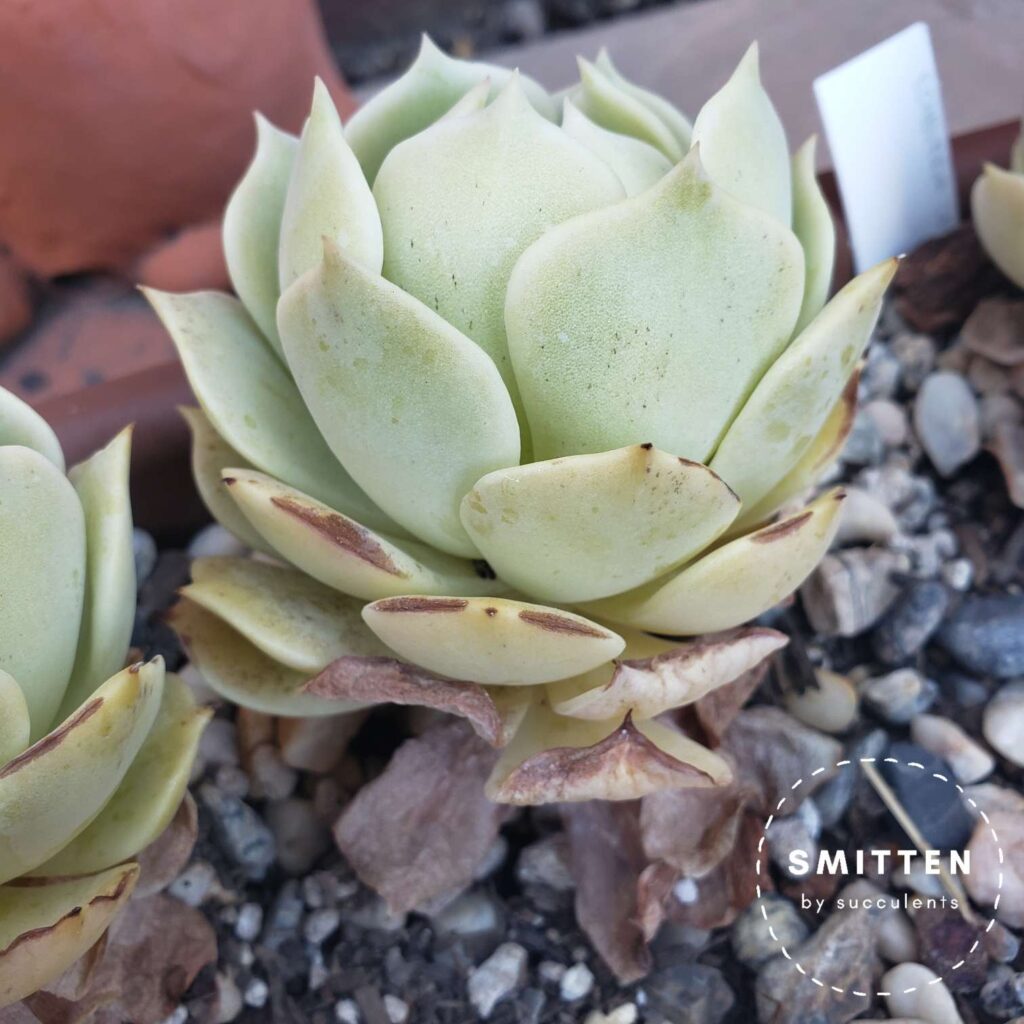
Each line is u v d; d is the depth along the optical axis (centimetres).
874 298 22
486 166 22
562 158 22
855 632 29
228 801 27
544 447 23
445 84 25
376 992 26
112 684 21
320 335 22
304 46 37
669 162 24
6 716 21
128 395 31
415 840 25
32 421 23
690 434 23
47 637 22
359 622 25
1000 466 32
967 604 29
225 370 25
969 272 33
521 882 27
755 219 21
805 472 25
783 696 28
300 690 23
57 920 21
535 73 57
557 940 26
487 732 23
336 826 25
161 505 32
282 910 27
